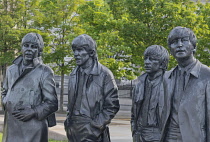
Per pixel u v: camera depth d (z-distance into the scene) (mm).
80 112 4891
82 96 4914
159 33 15492
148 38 15875
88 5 15625
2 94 5148
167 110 3959
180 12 15828
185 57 3848
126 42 16141
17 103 4891
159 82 5035
